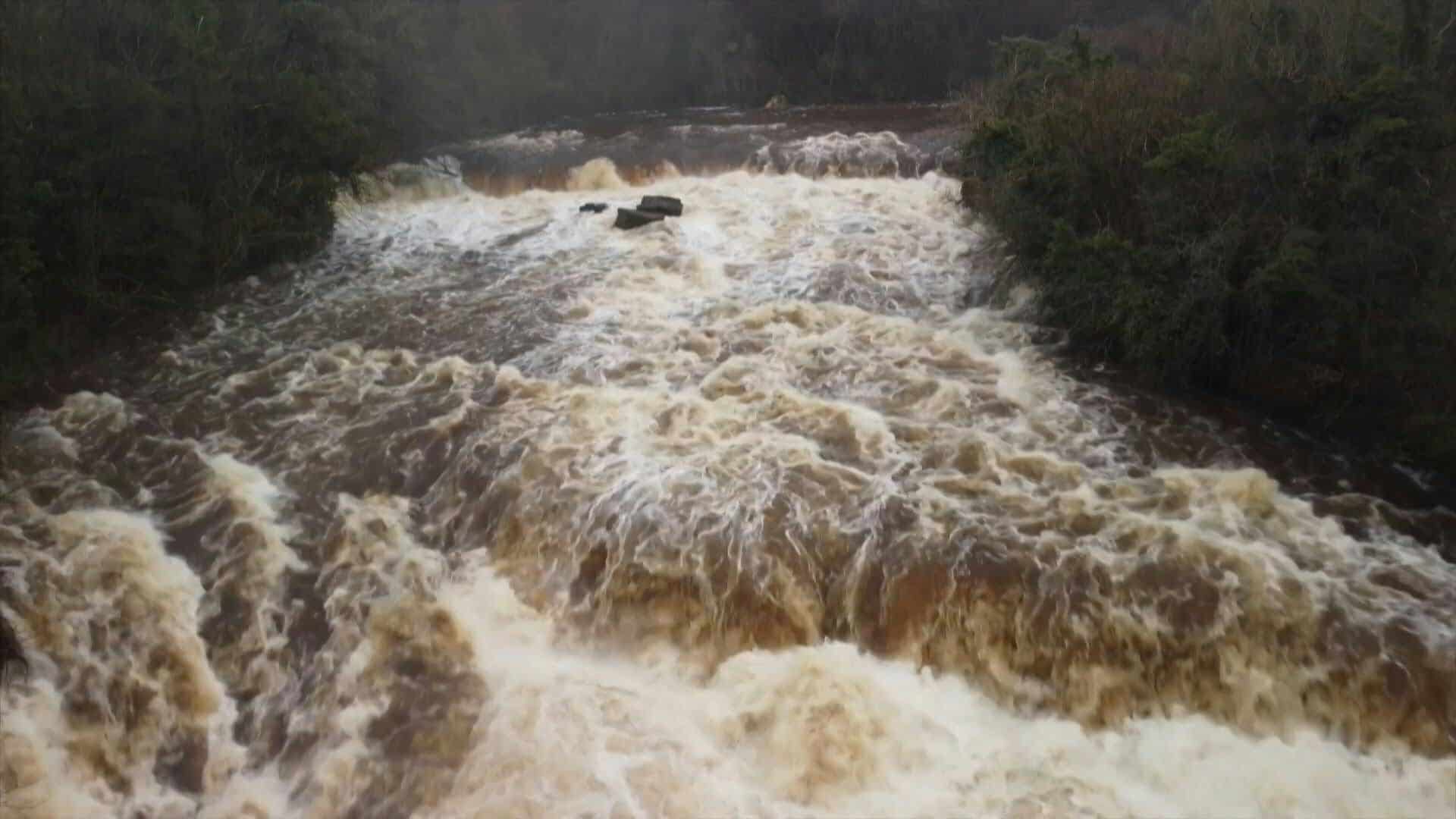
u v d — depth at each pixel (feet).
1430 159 30.30
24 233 36.01
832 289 40.65
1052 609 24.13
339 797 23.04
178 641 25.40
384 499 29.35
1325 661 22.84
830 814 21.81
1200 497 27.50
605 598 26.05
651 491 27.84
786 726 23.15
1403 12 33.76
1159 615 23.80
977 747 22.93
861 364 35.01
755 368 34.83
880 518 26.63
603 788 22.17
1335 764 21.86
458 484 29.48
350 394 34.30
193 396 34.63
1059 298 35.96
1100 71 40.91
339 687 24.88
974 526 26.22
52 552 26.96
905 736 23.02
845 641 25.09
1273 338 32.04
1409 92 30.71
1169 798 21.75
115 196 39.34
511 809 22.03
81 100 38.27
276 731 24.39
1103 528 26.11
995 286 39.65
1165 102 36.14
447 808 22.40
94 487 29.94
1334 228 30.50
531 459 29.58
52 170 37.29
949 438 30.30
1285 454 30.19
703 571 25.64
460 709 24.16
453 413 32.45
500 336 37.96
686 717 23.76
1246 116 33.60
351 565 27.27
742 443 30.14
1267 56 34.55
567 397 32.96
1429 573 24.82
